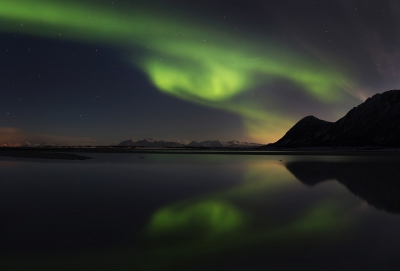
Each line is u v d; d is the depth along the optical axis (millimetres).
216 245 4992
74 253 4613
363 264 4129
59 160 34062
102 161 32594
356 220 6676
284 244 5020
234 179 15344
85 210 7824
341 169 21312
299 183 13695
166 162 31312
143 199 9570
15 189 11820
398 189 11594
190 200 9391
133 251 4711
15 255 4539
